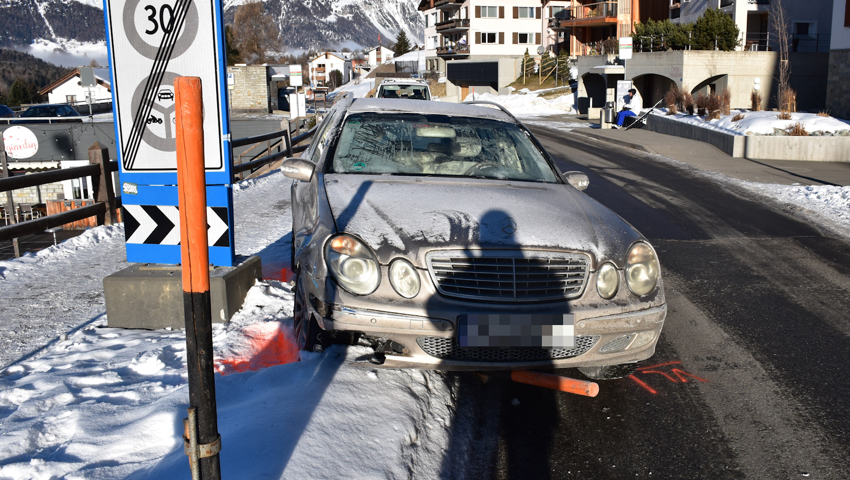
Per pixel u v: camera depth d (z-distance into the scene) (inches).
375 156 177.2
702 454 125.6
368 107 200.8
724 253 293.1
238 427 110.9
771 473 119.6
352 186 156.8
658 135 890.1
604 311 132.5
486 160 181.0
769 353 177.0
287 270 233.3
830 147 637.9
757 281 248.8
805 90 1135.6
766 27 1285.7
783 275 258.1
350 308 126.0
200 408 79.1
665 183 503.5
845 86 854.5
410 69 3373.5
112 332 170.1
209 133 177.6
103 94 2642.7
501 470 118.6
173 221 178.7
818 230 344.8
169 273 177.8
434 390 141.4
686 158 659.4
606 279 134.7
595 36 1940.2
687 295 229.6
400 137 185.9
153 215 179.0
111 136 1066.7
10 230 235.9
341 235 131.4
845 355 176.2
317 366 132.0
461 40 2714.1
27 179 242.8
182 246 76.9
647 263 140.1
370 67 4756.4
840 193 441.1
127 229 179.9
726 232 338.0
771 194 454.9
